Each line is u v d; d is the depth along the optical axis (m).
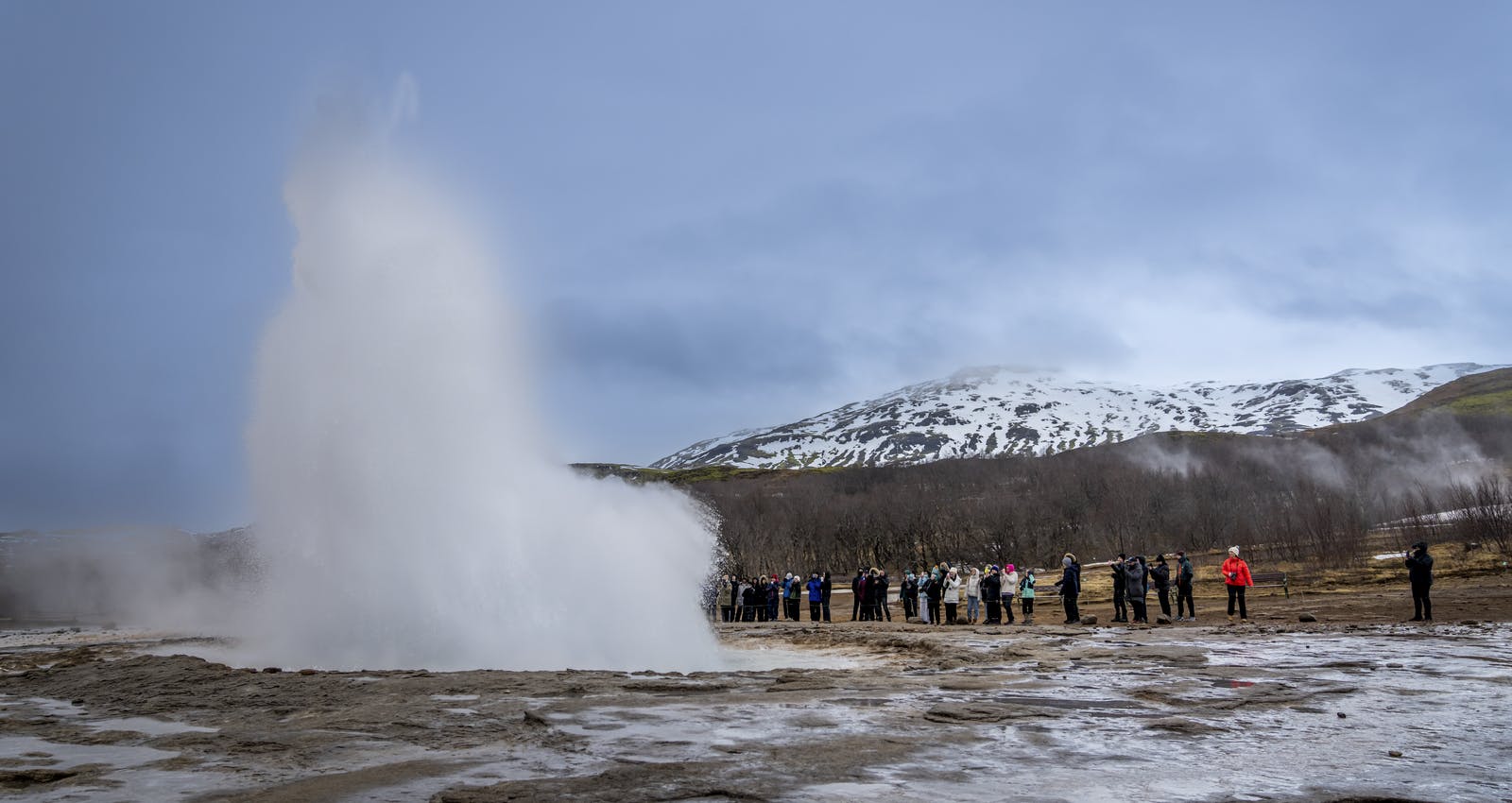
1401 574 57.75
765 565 108.88
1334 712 13.90
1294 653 22.58
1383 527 86.31
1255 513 103.56
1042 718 13.50
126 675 20.67
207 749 12.20
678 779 9.77
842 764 10.45
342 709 15.26
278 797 9.32
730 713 14.14
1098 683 17.47
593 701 15.59
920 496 139.62
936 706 14.42
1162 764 10.39
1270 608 43.16
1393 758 10.68
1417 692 15.76
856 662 25.66
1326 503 87.31
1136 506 114.12
